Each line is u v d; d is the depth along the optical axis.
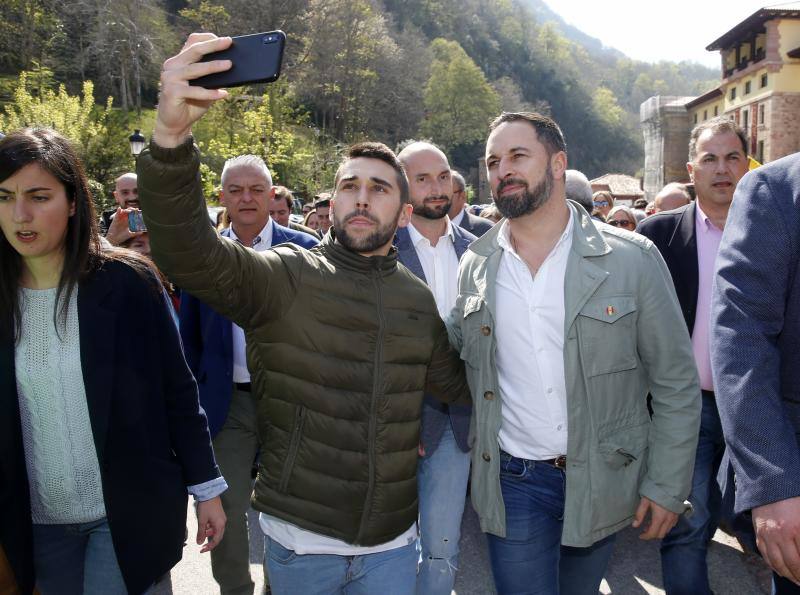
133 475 1.99
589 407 2.18
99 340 1.96
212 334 3.27
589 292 2.17
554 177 2.28
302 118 39.94
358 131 60.19
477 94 80.69
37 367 1.97
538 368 2.27
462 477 2.81
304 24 52.69
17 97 24.69
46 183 1.89
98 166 23.61
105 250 2.10
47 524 2.06
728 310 1.74
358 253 2.07
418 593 2.75
